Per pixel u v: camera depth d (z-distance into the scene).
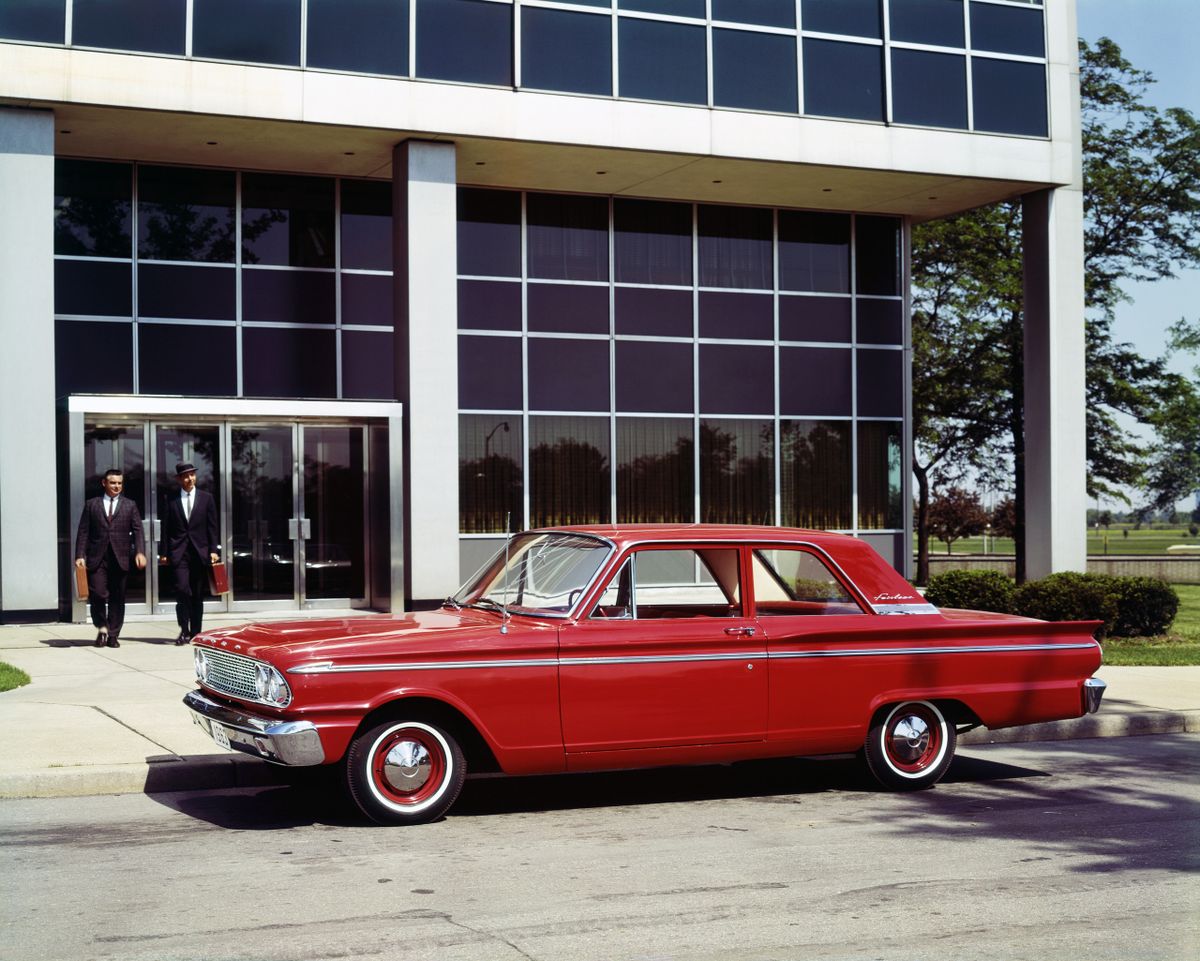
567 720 7.67
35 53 17.14
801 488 23.77
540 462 22.03
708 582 8.33
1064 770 9.52
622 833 7.40
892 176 21.78
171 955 5.14
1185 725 11.52
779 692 8.17
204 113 17.81
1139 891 6.23
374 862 6.67
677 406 22.97
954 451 35.28
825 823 7.70
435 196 19.47
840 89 21.28
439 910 5.81
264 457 19.23
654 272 23.03
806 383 23.94
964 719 8.84
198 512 15.39
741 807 8.16
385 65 18.80
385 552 19.36
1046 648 8.86
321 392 20.73
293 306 20.64
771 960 5.14
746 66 20.78
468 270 21.88
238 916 5.69
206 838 7.18
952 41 21.97
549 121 19.56
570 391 22.31
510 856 6.82
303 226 20.81
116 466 18.47
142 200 19.98
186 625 15.52
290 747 7.15
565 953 5.20
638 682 7.82
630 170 21.22
